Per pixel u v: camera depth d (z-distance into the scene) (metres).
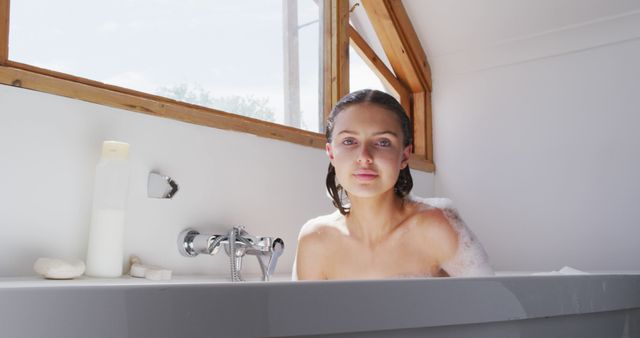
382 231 1.16
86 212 1.54
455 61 2.91
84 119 1.54
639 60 2.45
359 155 1.09
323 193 2.24
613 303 0.94
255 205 1.97
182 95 1.97
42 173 1.46
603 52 2.54
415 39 2.89
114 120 1.61
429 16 2.84
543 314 0.79
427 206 1.18
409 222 1.16
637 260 2.38
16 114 1.42
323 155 2.26
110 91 1.60
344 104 1.13
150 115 1.69
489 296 0.73
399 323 0.66
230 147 1.90
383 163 1.09
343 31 2.50
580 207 2.53
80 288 0.55
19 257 1.40
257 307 0.59
